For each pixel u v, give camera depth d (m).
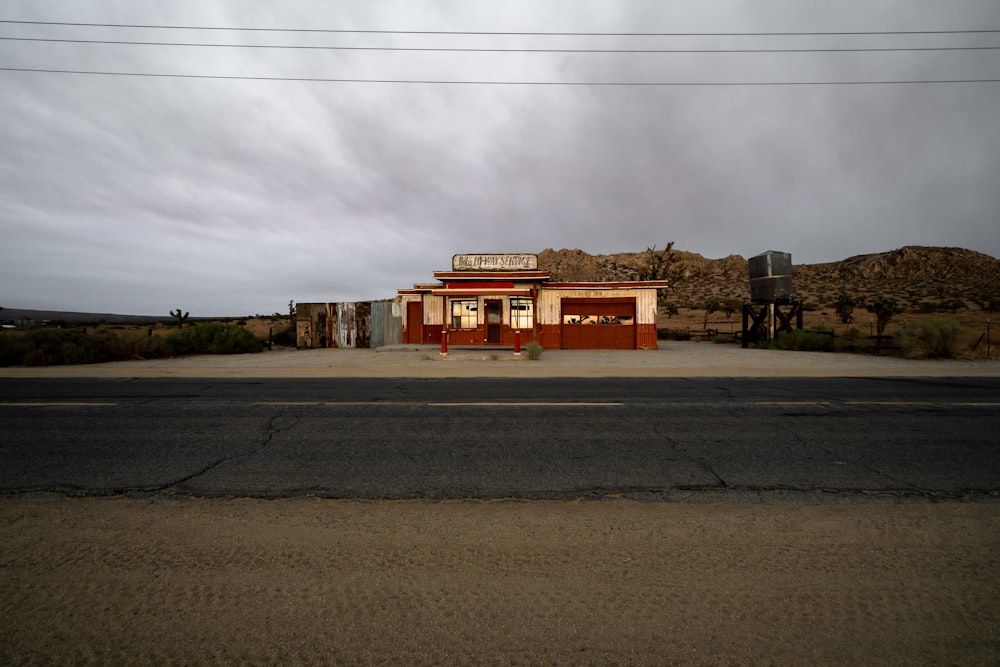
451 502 3.99
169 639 2.24
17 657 2.11
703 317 64.38
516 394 9.94
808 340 23.42
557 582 2.74
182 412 7.93
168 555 3.06
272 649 2.18
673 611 2.46
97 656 2.13
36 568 2.89
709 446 5.72
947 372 14.02
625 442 5.92
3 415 7.71
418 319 29.19
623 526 3.50
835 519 3.61
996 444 5.79
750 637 2.26
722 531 3.41
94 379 13.01
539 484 4.41
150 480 4.54
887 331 35.47
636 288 26.89
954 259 108.00
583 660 2.10
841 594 2.61
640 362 17.42
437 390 10.64
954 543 3.22
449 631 2.30
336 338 29.61
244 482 4.48
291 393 10.16
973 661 2.08
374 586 2.70
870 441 5.94
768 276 26.27
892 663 2.07
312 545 3.21
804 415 7.58
